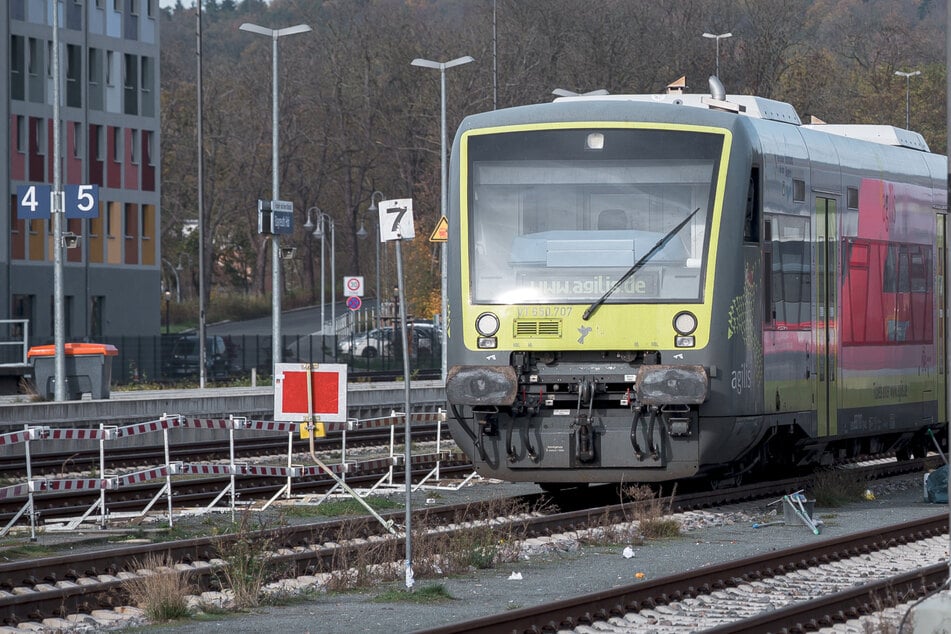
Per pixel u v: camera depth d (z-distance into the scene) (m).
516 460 48.75
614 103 49.69
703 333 47.81
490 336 48.53
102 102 188.25
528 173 49.19
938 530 46.38
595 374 48.16
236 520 47.81
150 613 31.77
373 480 62.16
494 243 48.97
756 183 50.66
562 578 37.78
